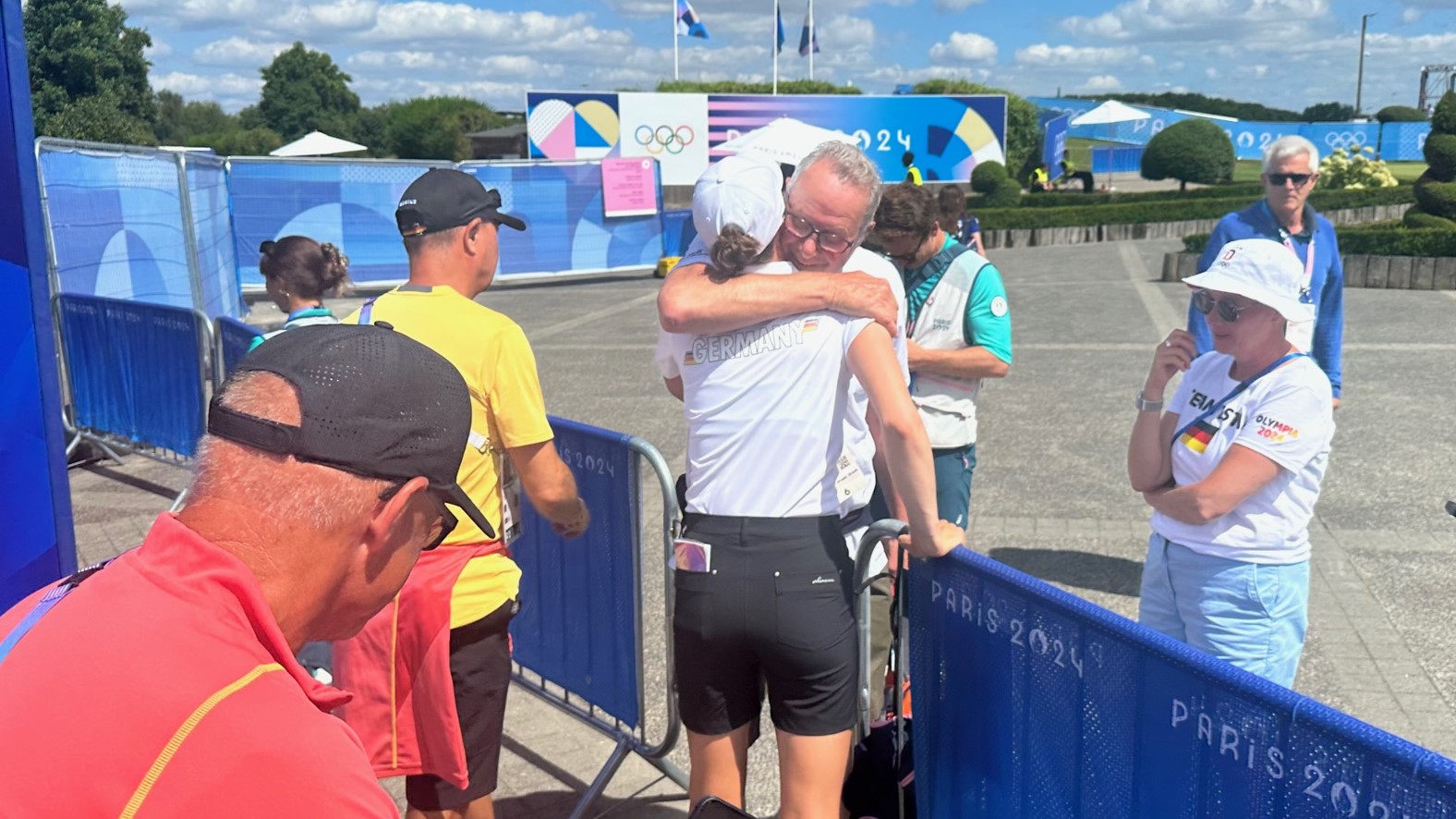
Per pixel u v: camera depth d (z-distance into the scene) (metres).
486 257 2.55
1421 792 1.31
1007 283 17.91
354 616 1.14
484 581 2.45
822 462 2.19
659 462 2.94
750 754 3.55
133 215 9.27
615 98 23.88
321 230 16.98
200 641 0.98
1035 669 1.96
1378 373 9.64
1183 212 28.84
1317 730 1.44
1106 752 1.82
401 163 17.34
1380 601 4.79
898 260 3.78
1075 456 7.30
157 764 0.92
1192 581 2.54
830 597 2.19
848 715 2.27
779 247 2.27
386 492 1.08
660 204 20.06
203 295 11.33
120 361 6.95
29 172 3.16
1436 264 15.56
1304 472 2.44
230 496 1.03
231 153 65.06
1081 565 5.33
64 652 0.98
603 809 3.25
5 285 3.15
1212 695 1.60
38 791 0.92
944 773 2.26
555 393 9.66
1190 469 2.55
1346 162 30.56
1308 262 4.12
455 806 2.50
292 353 1.07
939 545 2.12
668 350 2.40
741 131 24.91
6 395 3.19
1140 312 13.99
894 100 26.50
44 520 3.31
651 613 4.80
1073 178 40.69
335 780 0.97
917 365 3.62
